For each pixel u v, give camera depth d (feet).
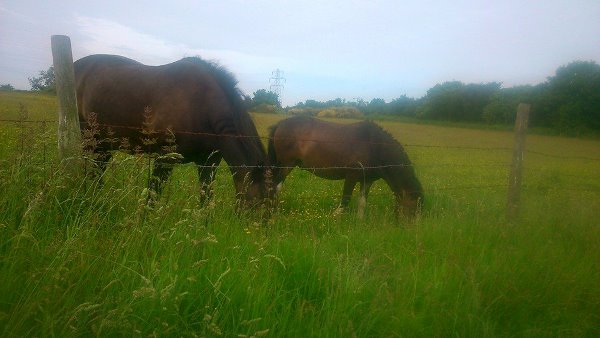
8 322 6.84
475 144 103.60
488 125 174.81
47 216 10.23
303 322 8.45
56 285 7.32
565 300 11.11
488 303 10.55
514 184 17.65
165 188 13.21
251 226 12.30
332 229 15.17
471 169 48.83
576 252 14.28
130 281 8.34
